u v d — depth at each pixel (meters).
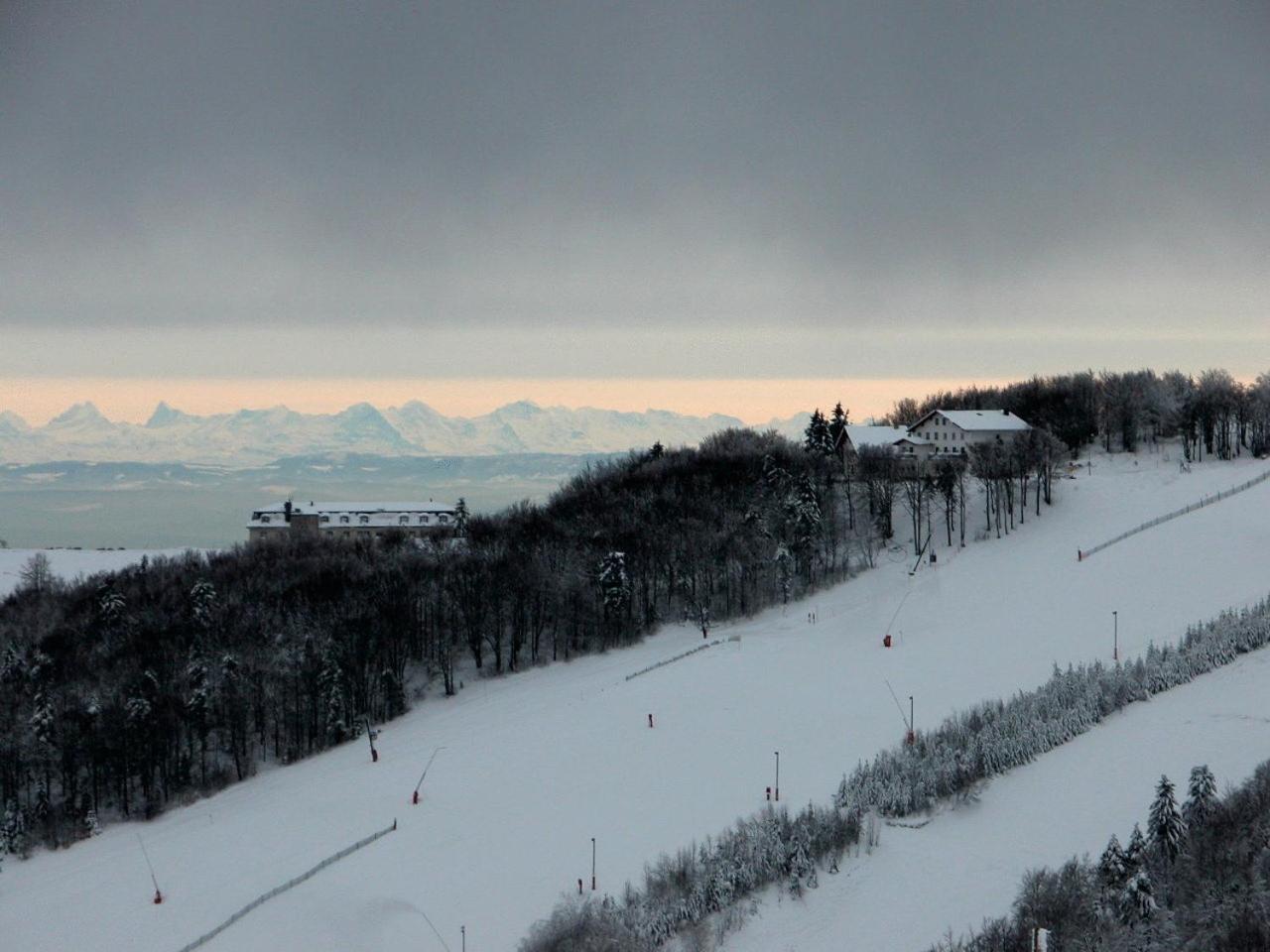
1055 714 129.62
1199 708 129.12
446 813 126.12
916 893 104.00
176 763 156.12
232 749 159.00
